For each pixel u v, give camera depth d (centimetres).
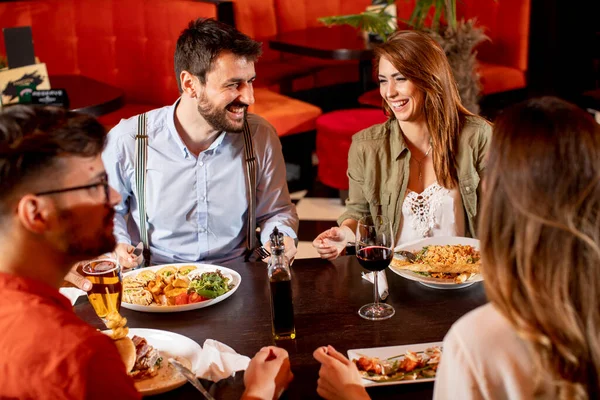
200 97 218
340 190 447
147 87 473
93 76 482
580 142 101
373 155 244
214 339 167
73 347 109
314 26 564
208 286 187
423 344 159
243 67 214
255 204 241
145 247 240
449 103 232
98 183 120
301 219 431
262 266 205
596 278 101
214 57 211
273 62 552
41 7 466
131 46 470
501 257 105
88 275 167
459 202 240
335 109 593
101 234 122
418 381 146
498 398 107
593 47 549
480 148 236
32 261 117
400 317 173
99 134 119
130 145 233
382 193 245
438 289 187
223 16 433
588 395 104
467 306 177
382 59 233
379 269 175
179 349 161
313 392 145
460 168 237
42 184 113
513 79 511
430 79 226
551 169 100
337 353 145
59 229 117
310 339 165
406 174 241
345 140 428
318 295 186
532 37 534
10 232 115
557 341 101
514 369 105
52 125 114
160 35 456
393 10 485
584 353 102
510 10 511
